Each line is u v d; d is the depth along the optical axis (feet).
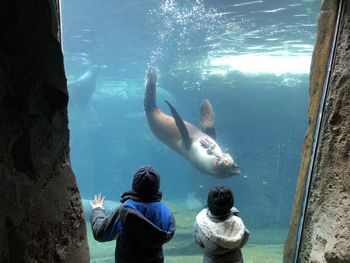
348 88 10.84
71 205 9.98
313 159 12.28
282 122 89.86
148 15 60.34
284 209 73.92
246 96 90.27
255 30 61.26
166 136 39.65
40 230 8.50
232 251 11.24
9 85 7.93
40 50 8.81
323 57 12.98
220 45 72.08
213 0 47.67
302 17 54.03
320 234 11.31
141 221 9.55
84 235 10.69
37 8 8.79
